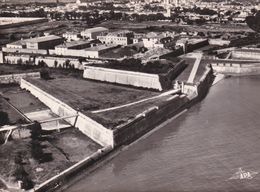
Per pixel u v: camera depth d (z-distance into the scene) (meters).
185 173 199.12
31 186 186.75
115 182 196.12
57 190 190.38
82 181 199.25
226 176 192.38
